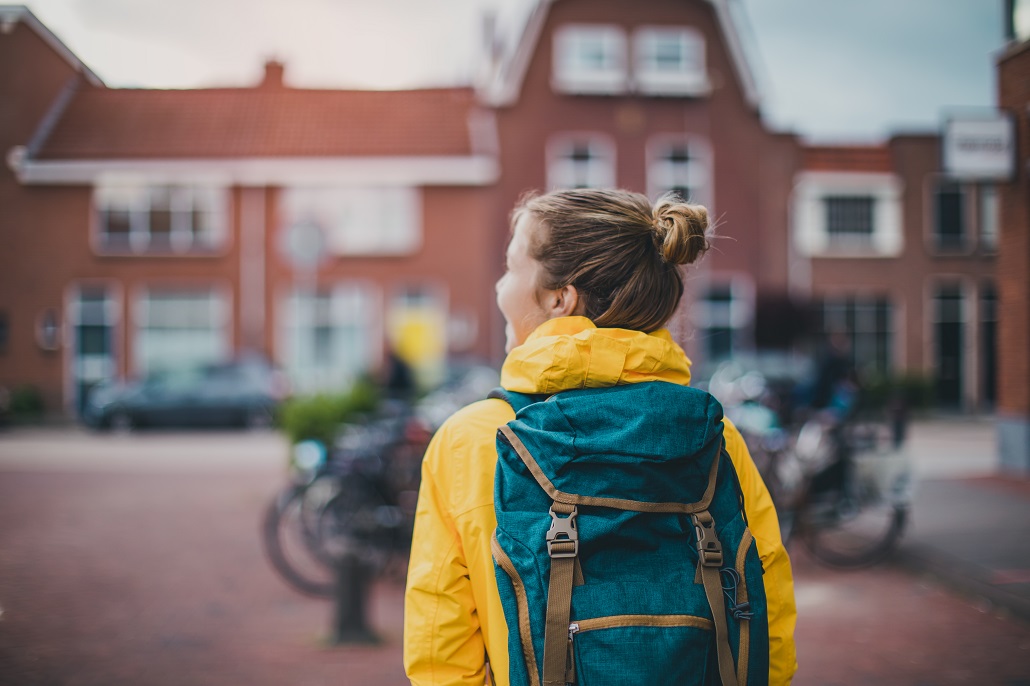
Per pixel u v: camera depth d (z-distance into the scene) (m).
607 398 1.17
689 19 19.52
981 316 19.77
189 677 3.43
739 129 19.77
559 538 1.10
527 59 19.23
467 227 18.77
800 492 5.30
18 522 6.18
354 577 4.00
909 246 20.47
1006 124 7.17
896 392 18.53
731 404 7.00
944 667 3.58
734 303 20.08
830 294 20.48
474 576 1.16
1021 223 8.28
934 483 7.99
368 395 7.53
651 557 1.14
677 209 1.29
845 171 20.55
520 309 1.34
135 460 10.78
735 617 1.13
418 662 1.17
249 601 4.57
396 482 5.02
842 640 3.94
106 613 4.22
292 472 7.11
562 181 19.30
